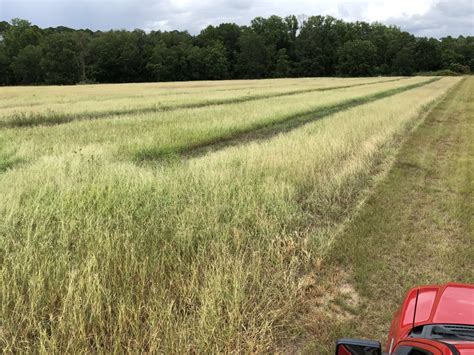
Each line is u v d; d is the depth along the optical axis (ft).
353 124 52.08
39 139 44.73
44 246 16.14
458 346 6.10
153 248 16.52
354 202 25.84
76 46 383.86
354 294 15.42
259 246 17.80
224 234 18.25
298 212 23.02
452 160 38.65
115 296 13.26
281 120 65.36
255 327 12.48
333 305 14.65
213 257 16.75
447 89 160.97
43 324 12.03
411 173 33.53
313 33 439.63
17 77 375.04
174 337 11.41
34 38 394.32
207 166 30.17
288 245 18.38
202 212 20.45
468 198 27.32
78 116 70.95
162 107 83.87
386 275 16.65
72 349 10.84
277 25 472.03
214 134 49.52
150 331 11.58
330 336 12.75
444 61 426.10
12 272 14.60
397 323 9.86
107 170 28.32
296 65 438.81
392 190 28.55
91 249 16.03
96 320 12.03
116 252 15.39
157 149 40.45
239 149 37.24
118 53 381.81
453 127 59.16
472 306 9.27
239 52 441.68
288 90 145.18
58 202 21.34
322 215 23.56
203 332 11.48
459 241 20.36
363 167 32.86
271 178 26.99
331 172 30.58
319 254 17.88
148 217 20.35
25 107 86.63
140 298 13.38
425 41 426.92
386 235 20.58
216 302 13.12
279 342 12.62
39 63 364.38
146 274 14.74
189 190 24.80
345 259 17.93
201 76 392.68
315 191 26.37
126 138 44.73
